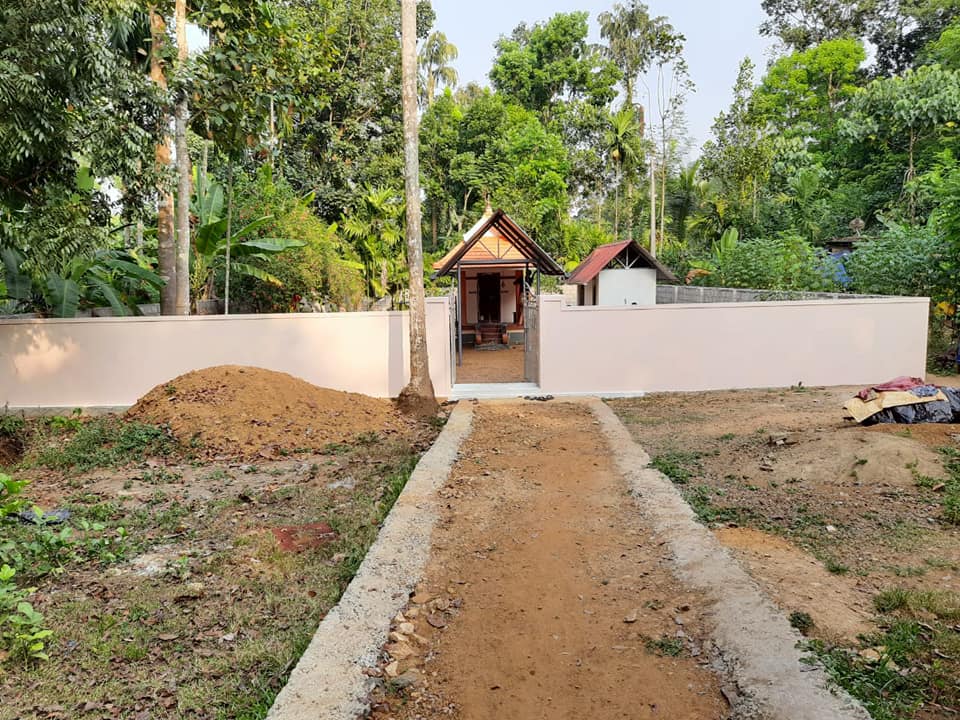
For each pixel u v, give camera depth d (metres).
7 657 3.52
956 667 3.16
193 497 6.61
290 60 12.99
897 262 15.22
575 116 51.91
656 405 10.67
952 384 11.52
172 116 11.99
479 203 41.75
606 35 43.78
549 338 11.95
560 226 42.78
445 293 25.12
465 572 4.57
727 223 35.19
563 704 3.10
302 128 28.55
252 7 11.84
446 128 43.81
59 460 8.09
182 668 3.46
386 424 9.96
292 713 2.86
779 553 4.59
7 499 5.90
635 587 4.25
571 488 6.36
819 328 11.88
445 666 3.44
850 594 3.96
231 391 9.36
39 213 9.30
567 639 3.69
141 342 12.07
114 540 5.36
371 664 3.31
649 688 3.19
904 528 4.98
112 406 12.07
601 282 21.59
